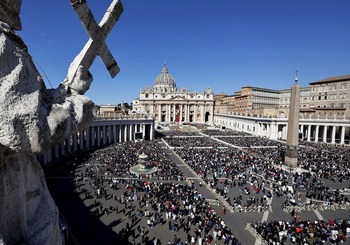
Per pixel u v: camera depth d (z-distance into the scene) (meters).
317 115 86.31
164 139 75.31
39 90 4.71
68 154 49.03
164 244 19.02
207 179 34.94
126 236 19.97
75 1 5.38
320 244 19.05
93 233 20.25
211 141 71.19
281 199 29.12
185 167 42.22
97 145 61.94
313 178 36.88
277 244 18.86
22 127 4.08
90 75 6.87
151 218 22.67
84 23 5.88
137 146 60.81
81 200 26.67
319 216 24.97
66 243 9.82
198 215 23.88
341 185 34.22
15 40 4.76
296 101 42.62
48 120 4.69
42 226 5.64
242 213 25.27
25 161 5.44
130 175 35.91
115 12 6.58
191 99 146.62
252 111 110.12
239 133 94.75
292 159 42.81
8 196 4.73
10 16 5.00
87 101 6.22
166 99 145.00
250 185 33.50
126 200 26.83
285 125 83.38
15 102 4.01
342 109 78.81
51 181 32.50
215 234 20.05
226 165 42.22
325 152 56.38
